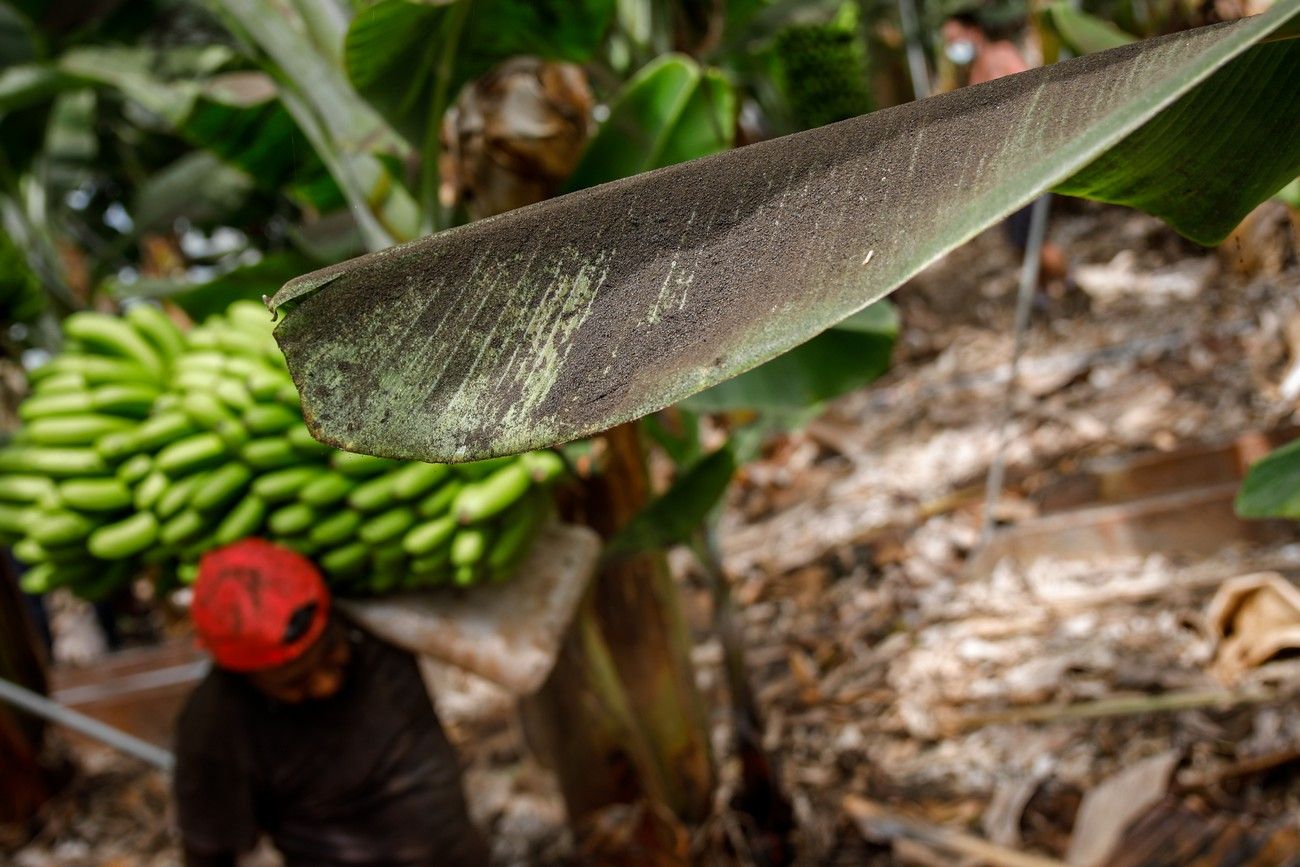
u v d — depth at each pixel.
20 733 4.35
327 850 2.55
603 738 2.75
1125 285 6.58
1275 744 2.95
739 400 2.61
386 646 2.53
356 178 2.44
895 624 4.06
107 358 2.50
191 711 2.48
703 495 2.58
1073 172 0.73
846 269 0.77
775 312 0.78
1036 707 3.41
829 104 2.43
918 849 2.99
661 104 2.46
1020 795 3.09
